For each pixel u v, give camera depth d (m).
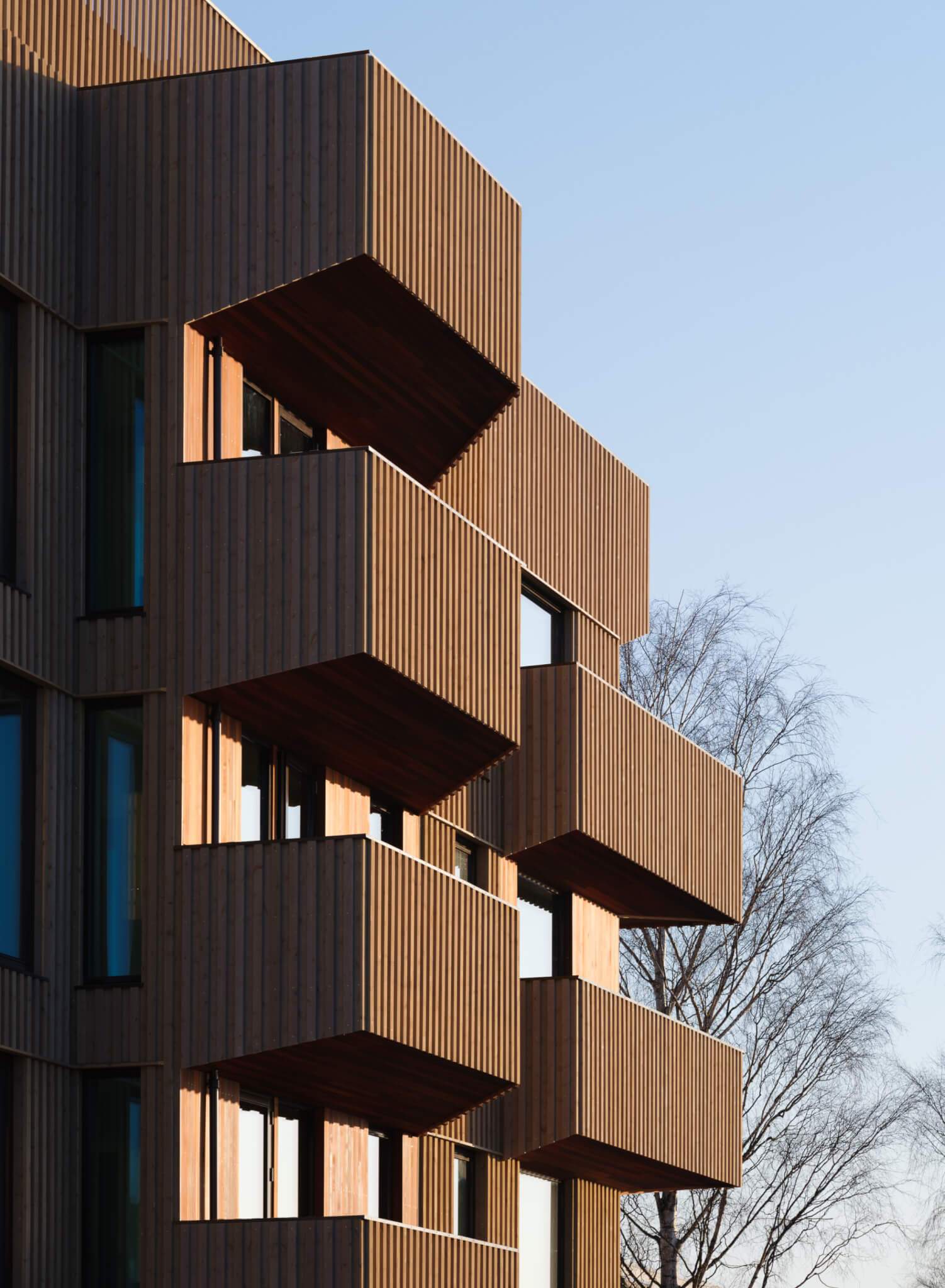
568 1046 25.27
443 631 20.41
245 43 22.95
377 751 21.75
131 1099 18.58
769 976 40.28
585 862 26.78
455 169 21.55
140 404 19.56
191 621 19.08
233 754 20.05
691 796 28.55
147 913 18.70
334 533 19.00
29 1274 17.56
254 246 19.67
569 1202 27.92
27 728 18.52
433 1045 19.77
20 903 18.19
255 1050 18.45
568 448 28.25
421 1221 23.53
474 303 21.81
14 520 18.61
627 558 29.69
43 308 19.09
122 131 19.97
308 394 22.05
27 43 19.50
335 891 18.64
